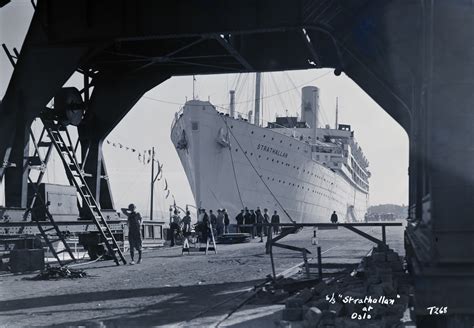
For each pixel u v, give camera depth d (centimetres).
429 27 594
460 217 504
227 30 1473
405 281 976
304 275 1316
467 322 486
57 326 739
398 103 1627
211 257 2094
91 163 2052
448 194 511
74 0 1555
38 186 1788
